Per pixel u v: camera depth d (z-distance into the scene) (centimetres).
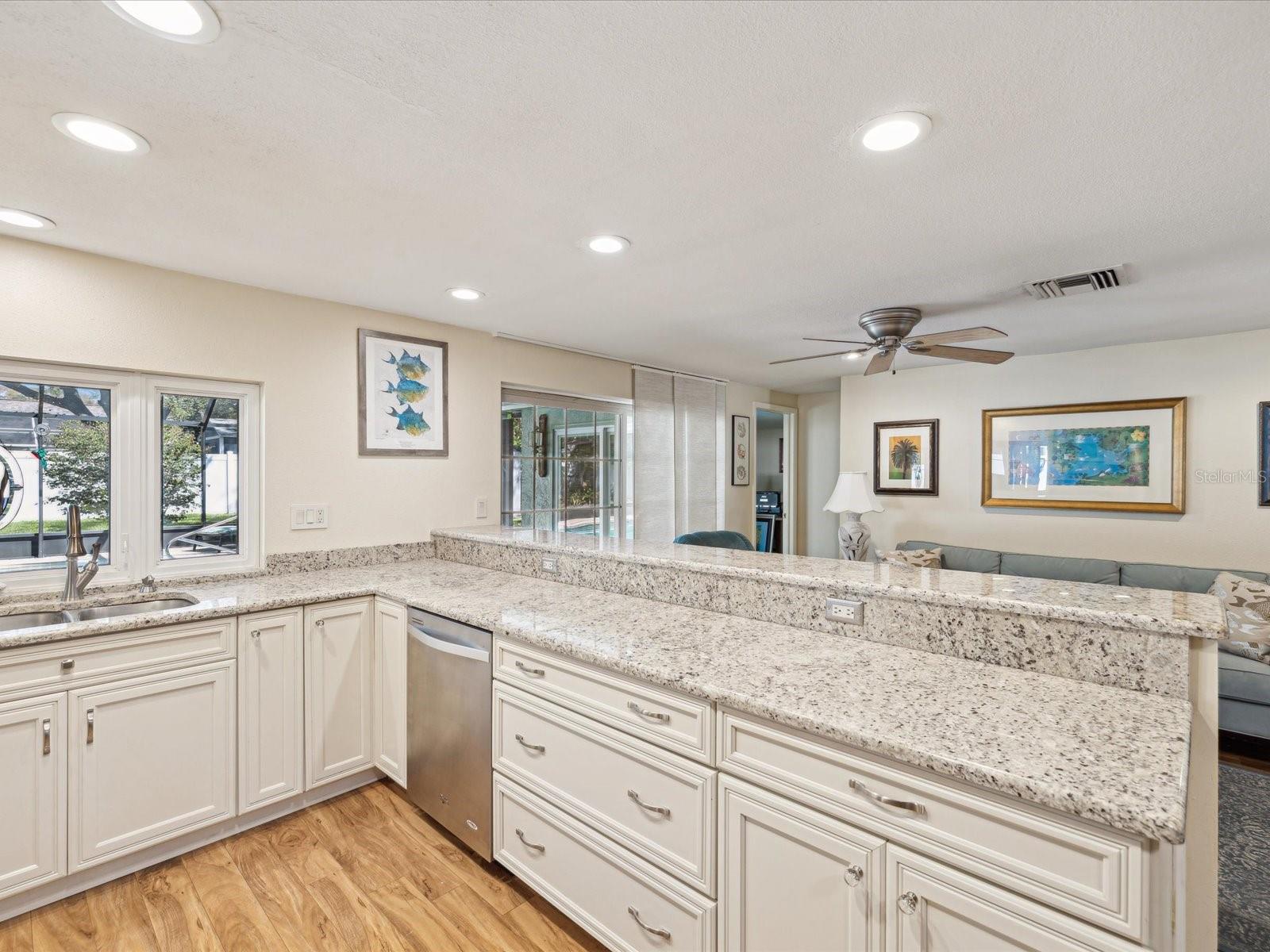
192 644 214
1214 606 146
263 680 231
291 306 287
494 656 203
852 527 479
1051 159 161
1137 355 399
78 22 111
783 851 132
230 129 148
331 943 178
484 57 121
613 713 165
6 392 227
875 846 118
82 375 238
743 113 140
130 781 203
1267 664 295
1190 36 113
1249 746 306
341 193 182
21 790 184
